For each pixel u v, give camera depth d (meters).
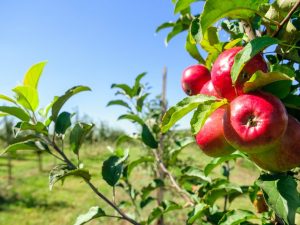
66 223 11.55
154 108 4.87
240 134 1.29
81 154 27.17
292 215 1.31
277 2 1.55
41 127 2.05
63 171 2.02
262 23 1.63
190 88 1.90
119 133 28.23
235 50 1.40
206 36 1.80
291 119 1.39
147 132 3.13
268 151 1.36
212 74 1.43
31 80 2.15
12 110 2.08
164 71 5.01
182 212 9.91
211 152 1.54
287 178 1.41
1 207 12.99
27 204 13.52
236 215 1.97
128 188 3.50
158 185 3.23
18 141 2.09
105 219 10.30
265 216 2.05
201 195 2.80
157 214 2.73
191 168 2.93
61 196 14.84
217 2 1.38
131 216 3.00
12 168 22.28
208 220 2.45
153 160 3.12
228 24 1.99
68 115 2.22
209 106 1.38
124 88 3.72
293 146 1.34
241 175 13.50
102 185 16.61
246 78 1.35
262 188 1.40
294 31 1.63
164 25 2.59
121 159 2.33
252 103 1.28
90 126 2.16
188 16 2.47
